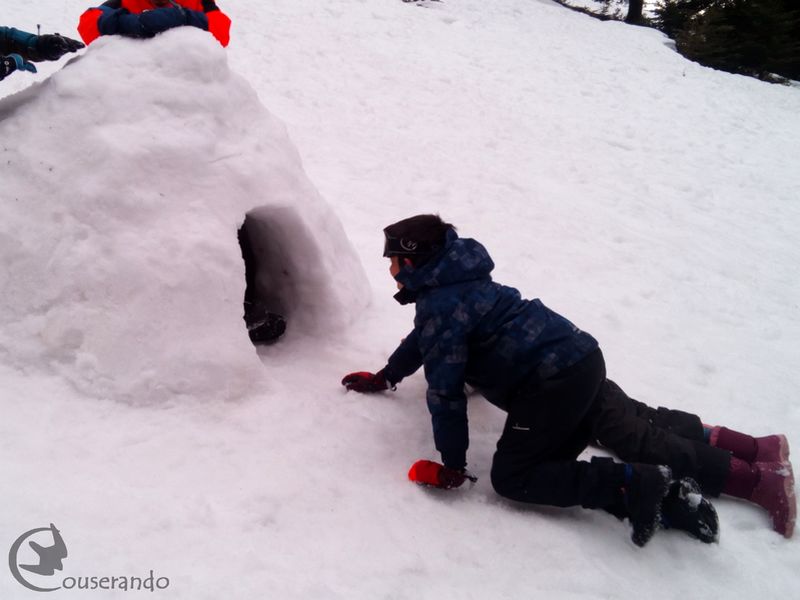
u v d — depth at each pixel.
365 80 8.52
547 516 2.40
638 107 9.88
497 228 5.40
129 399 2.38
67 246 2.45
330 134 6.75
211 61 2.70
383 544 2.12
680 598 2.13
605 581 2.12
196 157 2.58
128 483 2.12
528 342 2.32
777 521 2.47
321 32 9.87
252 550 1.97
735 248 5.81
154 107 2.59
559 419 2.31
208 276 2.50
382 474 2.43
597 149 7.92
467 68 10.01
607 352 3.76
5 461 2.09
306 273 3.09
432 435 2.70
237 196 2.65
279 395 2.63
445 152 6.90
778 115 10.77
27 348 2.44
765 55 15.78
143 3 2.98
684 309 4.49
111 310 2.41
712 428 2.69
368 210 5.34
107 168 2.47
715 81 12.12
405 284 2.40
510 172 6.73
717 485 2.51
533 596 2.04
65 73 2.70
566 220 5.79
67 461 2.15
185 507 2.07
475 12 13.31
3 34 2.95
